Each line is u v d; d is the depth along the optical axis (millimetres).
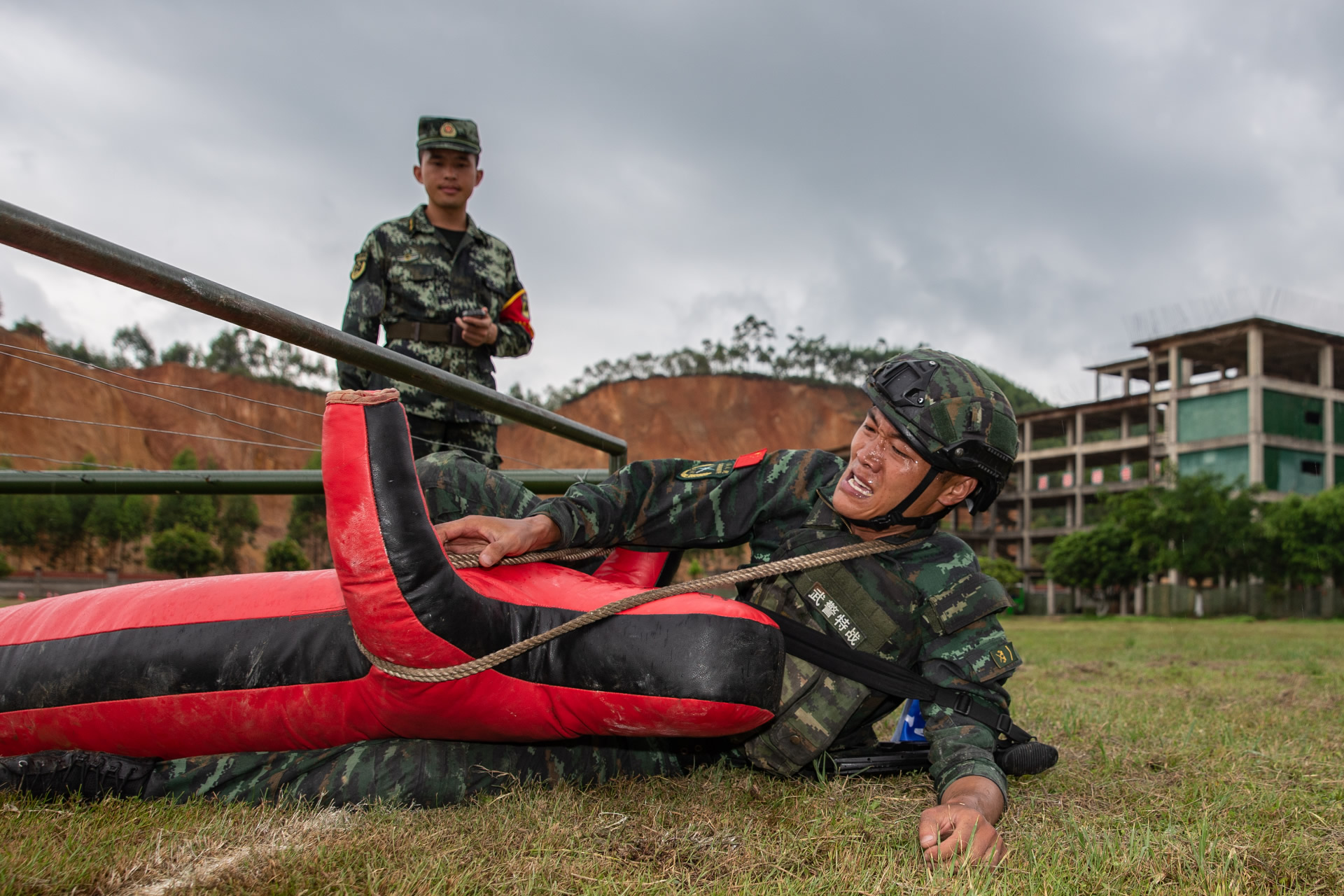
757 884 1381
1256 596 39469
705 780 2021
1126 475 53094
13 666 1799
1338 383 54438
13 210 1520
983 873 1429
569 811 1730
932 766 1881
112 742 1801
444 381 2707
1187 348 51156
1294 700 4008
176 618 1808
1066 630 17172
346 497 1539
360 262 3756
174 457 52312
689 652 1723
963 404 1806
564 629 1743
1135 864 1532
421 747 1861
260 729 1789
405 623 1565
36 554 48094
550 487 4090
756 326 86875
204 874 1353
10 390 41469
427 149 3824
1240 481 40469
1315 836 1792
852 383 84312
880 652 1926
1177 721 3227
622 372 84875
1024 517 57781
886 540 1932
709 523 2096
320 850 1449
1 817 1623
